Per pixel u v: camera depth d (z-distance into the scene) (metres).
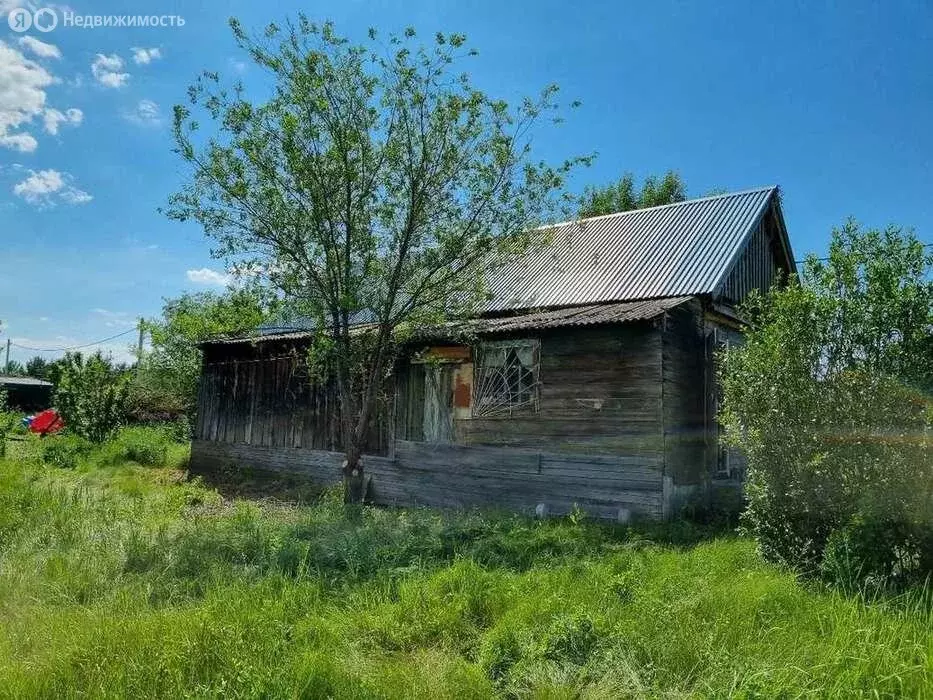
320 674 4.02
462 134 11.13
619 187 37.22
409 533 8.23
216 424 18.12
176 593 6.01
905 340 6.52
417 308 11.77
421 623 5.20
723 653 4.38
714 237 14.70
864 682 4.01
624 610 5.23
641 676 4.30
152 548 7.17
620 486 11.14
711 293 12.44
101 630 4.68
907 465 6.14
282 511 11.90
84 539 7.80
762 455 7.07
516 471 12.27
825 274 7.05
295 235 11.09
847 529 6.24
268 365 16.95
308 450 15.58
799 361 6.95
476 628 5.28
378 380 12.23
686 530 9.74
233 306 12.12
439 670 4.45
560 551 7.84
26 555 7.16
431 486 13.31
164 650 4.36
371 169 10.98
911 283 6.57
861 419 6.48
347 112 10.91
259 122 10.84
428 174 11.27
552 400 12.09
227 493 14.80
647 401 11.13
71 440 20.22
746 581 5.98
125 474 16.08
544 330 11.79
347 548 7.29
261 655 4.38
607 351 11.62
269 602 5.40
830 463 6.57
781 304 7.21
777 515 6.90
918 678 4.01
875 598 5.43
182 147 10.73
